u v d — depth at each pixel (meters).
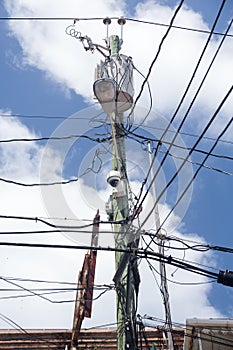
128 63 9.73
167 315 10.47
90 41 10.26
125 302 8.08
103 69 9.73
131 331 7.78
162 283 10.73
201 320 10.98
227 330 10.97
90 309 11.09
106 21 9.89
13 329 14.30
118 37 10.45
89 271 10.98
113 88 9.23
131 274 8.12
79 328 12.98
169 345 10.41
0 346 14.01
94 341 14.02
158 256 7.80
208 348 11.38
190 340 11.30
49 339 14.15
